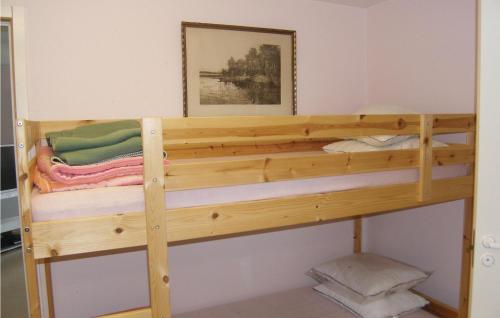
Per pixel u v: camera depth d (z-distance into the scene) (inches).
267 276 99.6
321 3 101.5
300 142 96.3
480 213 54.5
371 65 107.4
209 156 87.0
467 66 81.7
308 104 101.5
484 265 55.4
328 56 103.5
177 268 89.7
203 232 49.9
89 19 77.3
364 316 80.0
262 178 53.0
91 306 82.4
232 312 87.8
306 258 104.6
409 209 98.3
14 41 71.9
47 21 74.4
